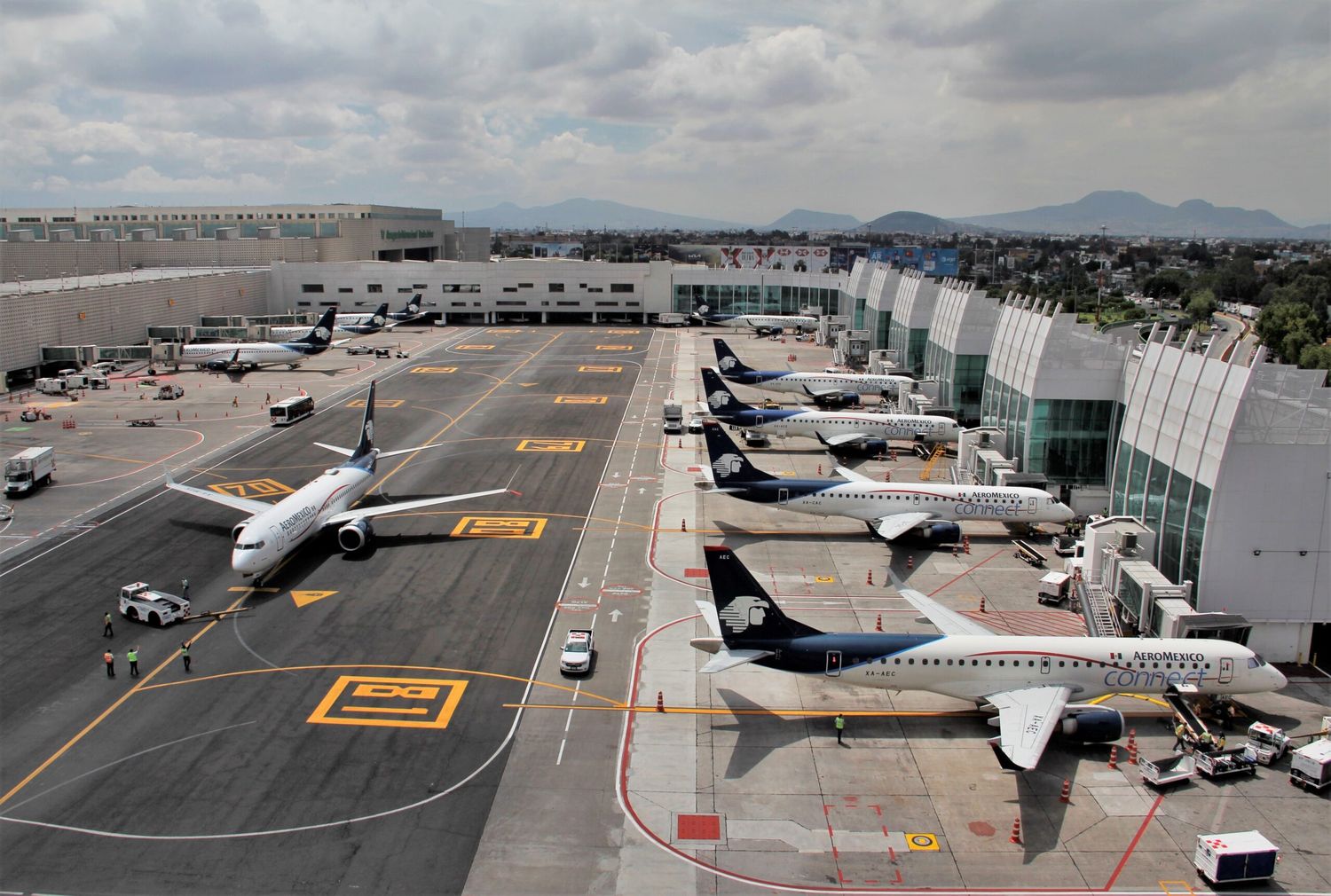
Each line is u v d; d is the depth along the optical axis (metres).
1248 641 61.81
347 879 39.66
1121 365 88.50
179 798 45.38
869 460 113.81
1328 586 60.72
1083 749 50.75
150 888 39.06
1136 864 41.19
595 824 43.66
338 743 50.34
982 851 42.00
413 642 62.53
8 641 62.38
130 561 76.88
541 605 68.88
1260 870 39.56
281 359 168.25
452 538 83.38
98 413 132.12
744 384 143.62
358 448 94.69
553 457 111.75
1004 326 102.12
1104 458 90.94
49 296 156.38
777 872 40.53
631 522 88.44
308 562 77.06
